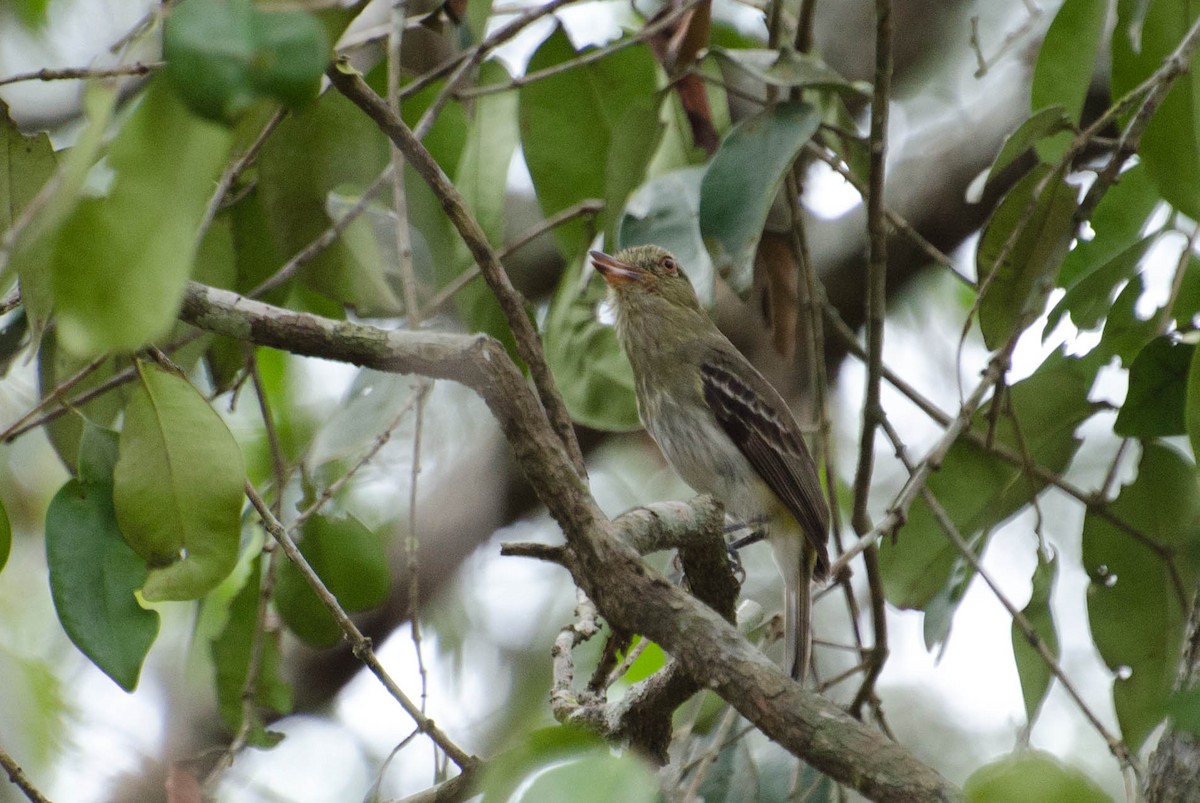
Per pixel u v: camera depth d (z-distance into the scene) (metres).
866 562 8.53
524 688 12.92
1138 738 8.34
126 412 5.73
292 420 12.67
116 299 3.34
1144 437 8.18
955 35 13.37
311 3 4.57
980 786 5.22
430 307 8.44
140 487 5.76
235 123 3.49
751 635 9.45
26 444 13.02
